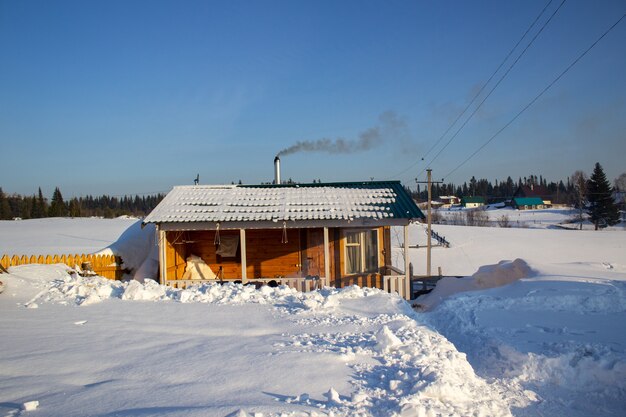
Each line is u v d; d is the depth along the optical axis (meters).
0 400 4.17
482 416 4.22
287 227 14.64
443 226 56.41
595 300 9.98
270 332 6.78
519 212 90.56
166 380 4.71
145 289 9.35
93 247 34.12
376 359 5.44
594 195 69.50
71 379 4.76
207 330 6.87
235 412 3.78
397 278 14.20
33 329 6.86
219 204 15.87
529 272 13.50
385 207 15.20
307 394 4.34
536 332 8.10
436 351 5.70
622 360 6.27
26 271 11.45
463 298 10.67
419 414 3.93
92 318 7.58
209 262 16.72
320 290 10.13
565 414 5.15
